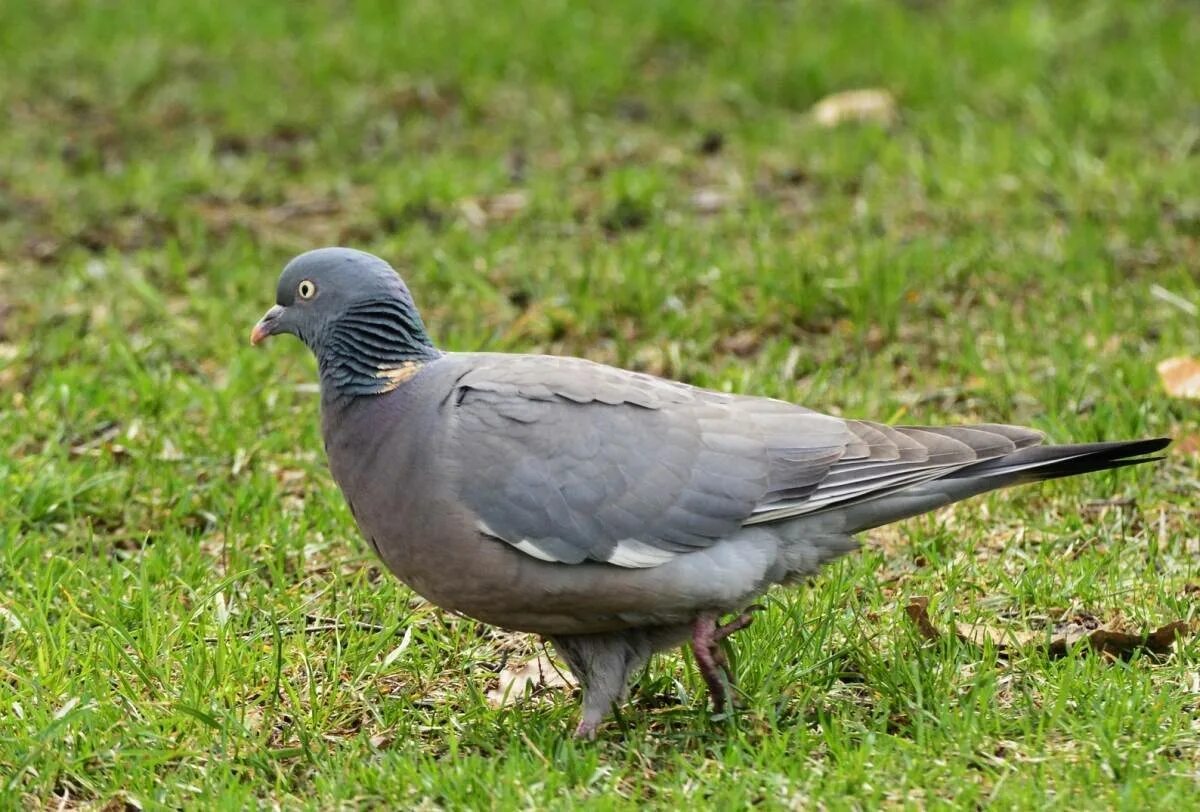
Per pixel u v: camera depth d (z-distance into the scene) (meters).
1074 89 18.52
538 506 8.14
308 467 11.59
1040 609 9.62
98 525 11.15
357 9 21.75
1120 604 9.52
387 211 16.42
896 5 21.50
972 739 8.02
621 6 21.33
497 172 17.08
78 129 19.05
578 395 8.35
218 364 13.55
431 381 8.53
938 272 14.26
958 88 18.72
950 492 8.49
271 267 15.39
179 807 7.88
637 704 8.93
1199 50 19.62
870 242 14.83
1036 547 10.44
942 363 12.85
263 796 8.06
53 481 11.10
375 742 8.50
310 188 17.48
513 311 14.21
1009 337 13.04
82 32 21.22
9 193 17.30
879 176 16.59
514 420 8.27
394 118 18.97
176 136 18.83
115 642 9.03
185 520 11.12
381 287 8.63
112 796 7.98
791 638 9.05
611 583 8.17
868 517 8.51
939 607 9.59
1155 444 8.27
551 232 15.83
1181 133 17.44
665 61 20.50
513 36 20.44
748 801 7.56
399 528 8.38
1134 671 8.62
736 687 8.73
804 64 19.48
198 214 16.56
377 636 9.34
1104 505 10.83
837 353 13.23
